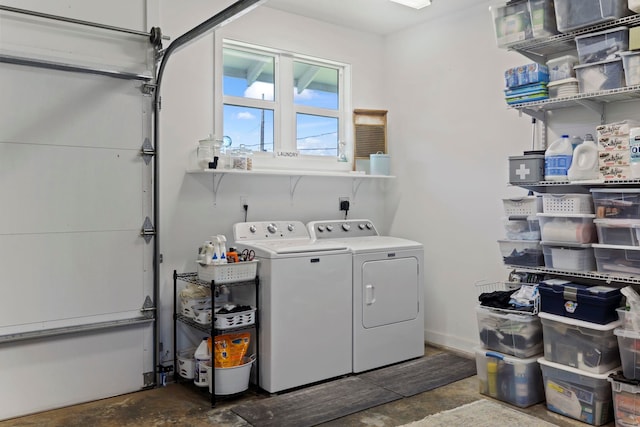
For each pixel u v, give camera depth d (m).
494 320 3.09
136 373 3.26
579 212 2.83
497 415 2.82
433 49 4.23
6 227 2.81
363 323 3.54
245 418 2.80
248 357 3.24
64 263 3.00
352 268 3.50
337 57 4.36
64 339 3.00
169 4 3.44
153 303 3.33
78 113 3.05
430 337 4.30
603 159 2.73
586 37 2.79
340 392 3.18
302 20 4.13
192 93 3.58
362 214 4.58
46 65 2.92
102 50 3.13
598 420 2.66
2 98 2.80
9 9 2.75
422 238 4.36
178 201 3.53
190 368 3.29
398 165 4.58
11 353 2.84
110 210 3.17
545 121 3.38
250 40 3.84
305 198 4.19
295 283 3.22
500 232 3.75
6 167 2.82
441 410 2.90
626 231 2.66
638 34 2.54
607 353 2.66
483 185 3.87
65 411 2.93
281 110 4.12
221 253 3.13
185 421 2.77
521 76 3.09
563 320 2.76
